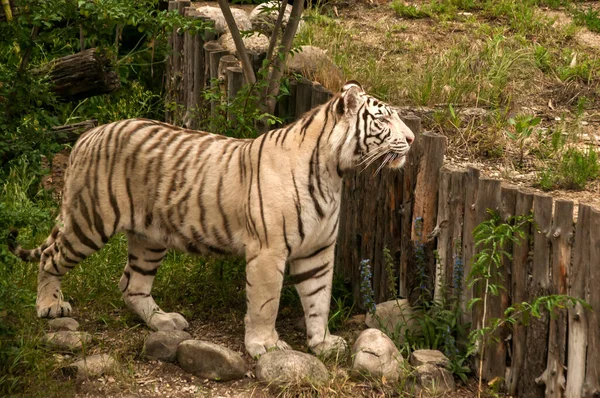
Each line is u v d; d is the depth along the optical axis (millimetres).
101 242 10633
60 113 16562
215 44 15234
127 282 11164
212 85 14508
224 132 12531
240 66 13938
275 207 9781
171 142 10383
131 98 17312
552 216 9062
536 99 15398
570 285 8891
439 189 10352
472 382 9938
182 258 12539
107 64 13672
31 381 9570
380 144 9820
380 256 11312
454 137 13922
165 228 10445
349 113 9766
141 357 10305
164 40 17797
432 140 10367
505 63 16031
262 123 12500
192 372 9992
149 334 10547
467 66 16078
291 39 12531
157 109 17953
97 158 10430
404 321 10539
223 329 11141
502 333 9664
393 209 10984
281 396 9562
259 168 9906
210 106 14609
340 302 11477
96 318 11242
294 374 9672
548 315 9125
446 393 9680
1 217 9352
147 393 9664
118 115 17016
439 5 19562
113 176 10406
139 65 17953
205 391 9703
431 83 15102
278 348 10211
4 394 9367
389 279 11109
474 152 13602
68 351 10312
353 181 11672
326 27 18359
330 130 9820
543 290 9133
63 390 9469
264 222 9805
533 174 12945
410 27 18719
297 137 9930
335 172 9906
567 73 16062
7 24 11219
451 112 14039
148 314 11031
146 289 11125
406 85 15352
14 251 10945
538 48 16828
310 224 9898
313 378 9680
